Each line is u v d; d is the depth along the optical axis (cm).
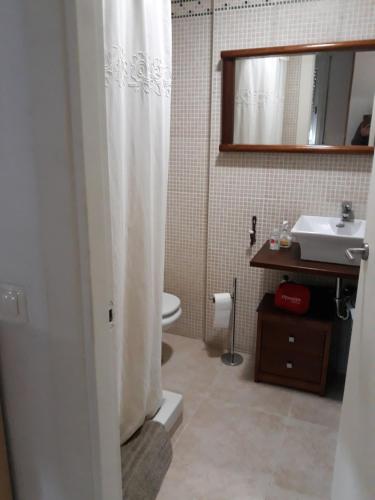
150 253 159
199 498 161
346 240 194
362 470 118
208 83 242
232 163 246
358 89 213
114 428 116
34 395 112
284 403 221
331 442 192
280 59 222
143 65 139
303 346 223
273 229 247
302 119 227
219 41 231
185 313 289
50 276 98
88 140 88
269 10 217
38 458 120
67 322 100
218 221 259
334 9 206
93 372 102
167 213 274
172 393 210
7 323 108
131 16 134
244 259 259
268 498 162
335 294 238
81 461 113
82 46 82
